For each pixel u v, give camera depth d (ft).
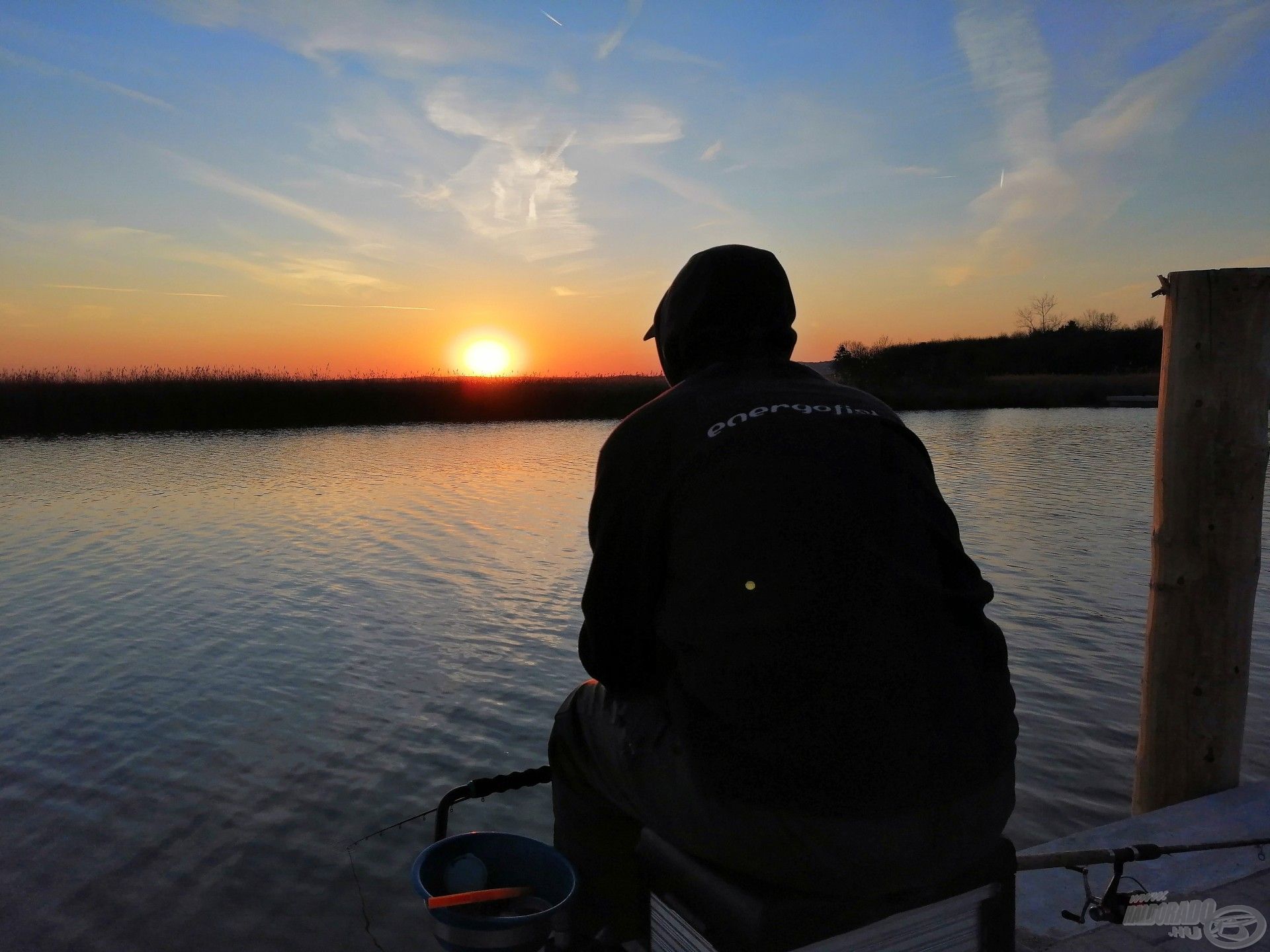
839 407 4.91
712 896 4.73
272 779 17.58
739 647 4.35
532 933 5.04
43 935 12.67
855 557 4.38
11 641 26.71
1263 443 10.49
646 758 4.92
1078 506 50.70
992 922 5.14
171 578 35.09
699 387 5.18
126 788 17.16
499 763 18.38
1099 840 9.70
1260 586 30.53
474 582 33.99
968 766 4.34
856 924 4.61
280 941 12.53
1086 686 22.06
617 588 5.12
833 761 4.18
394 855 14.76
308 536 44.16
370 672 23.81
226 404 130.72
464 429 126.82
